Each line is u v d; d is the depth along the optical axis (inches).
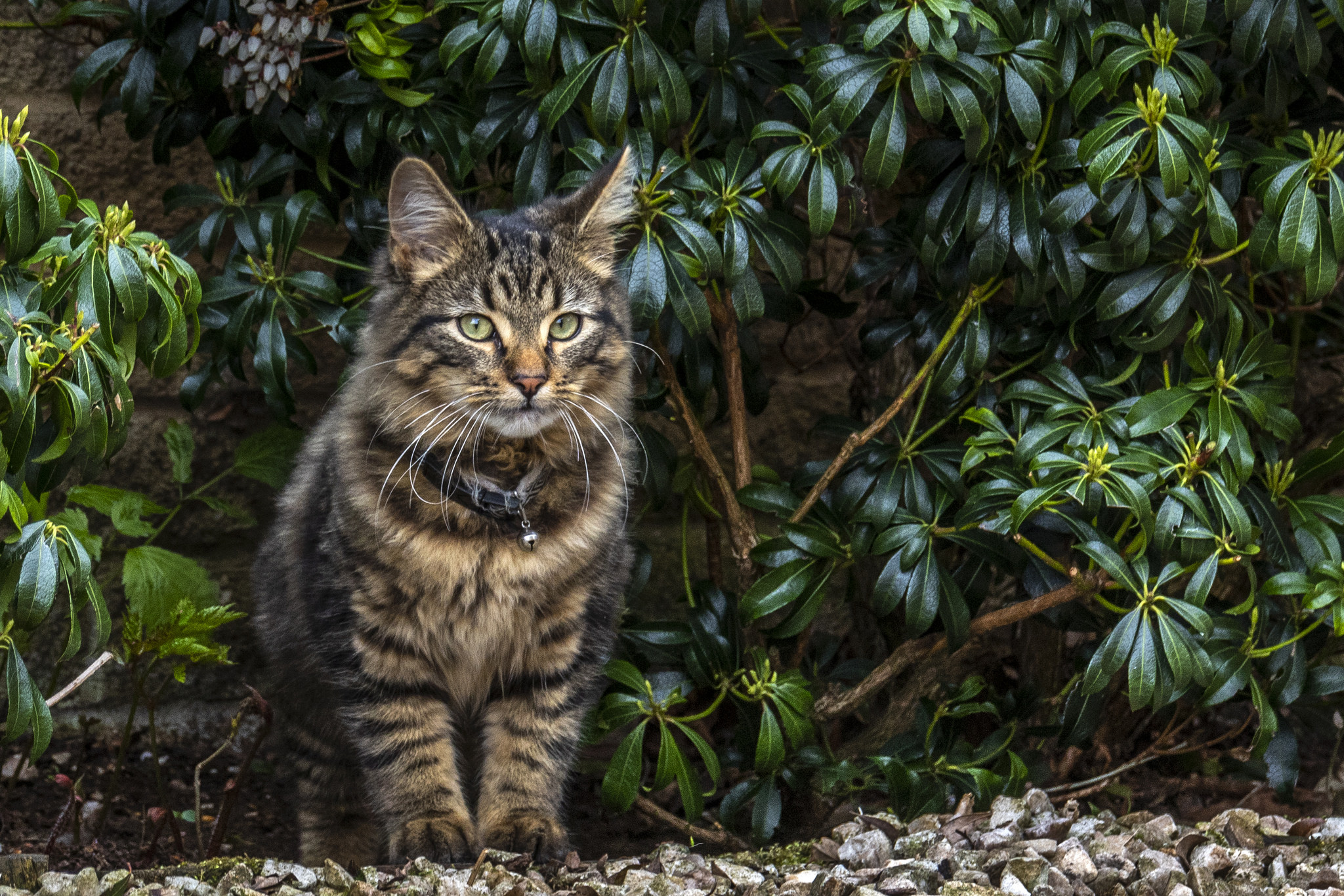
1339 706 142.2
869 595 150.6
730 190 114.3
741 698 124.8
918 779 118.3
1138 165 109.0
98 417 94.6
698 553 169.6
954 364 121.1
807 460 163.3
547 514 111.9
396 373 110.9
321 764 129.3
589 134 124.6
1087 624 124.0
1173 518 107.4
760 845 120.5
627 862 104.7
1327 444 132.1
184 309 103.3
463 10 121.8
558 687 116.9
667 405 144.4
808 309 167.2
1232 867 98.0
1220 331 122.7
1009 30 109.1
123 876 94.1
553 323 111.1
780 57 122.1
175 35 123.5
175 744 158.7
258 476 147.4
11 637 95.8
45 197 92.0
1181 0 107.5
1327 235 109.5
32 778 145.2
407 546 107.9
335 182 136.8
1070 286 114.0
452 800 113.8
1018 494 113.7
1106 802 139.4
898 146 107.9
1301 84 120.6
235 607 161.6
